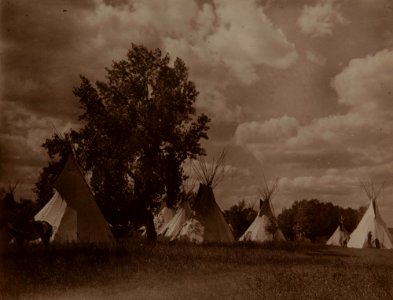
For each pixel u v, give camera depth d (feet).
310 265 47.39
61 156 68.08
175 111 77.41
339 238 112.27
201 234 77.97
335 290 33.17
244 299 31.60
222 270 43.16
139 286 36.32
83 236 59.67
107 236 61.98
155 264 44.47
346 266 46.47
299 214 120.57
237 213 106.83
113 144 76.07
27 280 37.04
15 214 51.08
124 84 76.64
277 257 53.78
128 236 76.95
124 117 75.87
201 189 82.58
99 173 75.46
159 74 77.46
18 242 50.65
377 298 31.91
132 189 77.92
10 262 41.78
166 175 78.59
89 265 43.24
